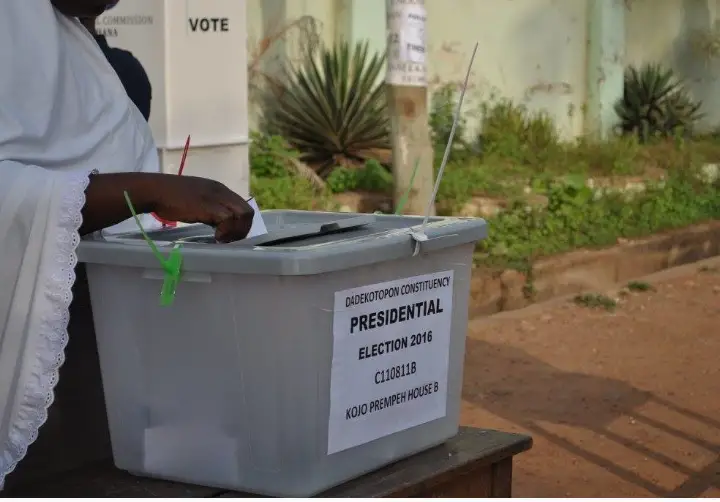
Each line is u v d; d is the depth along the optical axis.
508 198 10.47
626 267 10.16
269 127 10.98
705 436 5.82
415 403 2.05
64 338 1.87
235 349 1.82
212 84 6.18
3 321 1.87
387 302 1.93
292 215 2.50
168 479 1.95
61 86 2.10
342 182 10.12
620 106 14.62
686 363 7.28
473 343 7.54
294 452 1.83
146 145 2.36
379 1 11.47
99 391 2.18
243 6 6.29
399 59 8.24
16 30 2.02
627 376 6.90
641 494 4.97
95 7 2.23
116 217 1.91
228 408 1.86
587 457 5.43
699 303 9.10
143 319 1.89
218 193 1.91
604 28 14.22
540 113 13.70
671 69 15.84
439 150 11.91
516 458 5.38
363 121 10.74
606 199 11.25
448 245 2.03
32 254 1.86
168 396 1.91
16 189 1.86
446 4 12.48
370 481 1.95
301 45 11.16
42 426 2.15
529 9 13.46
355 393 1.90
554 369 7.00
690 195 12.40
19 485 2.05
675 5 16.19
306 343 1.79
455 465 2.05
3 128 1.94
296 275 1.74
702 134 15.96
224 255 1.77
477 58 12.88
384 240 1.88
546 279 9.23
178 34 5.94
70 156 2.10
